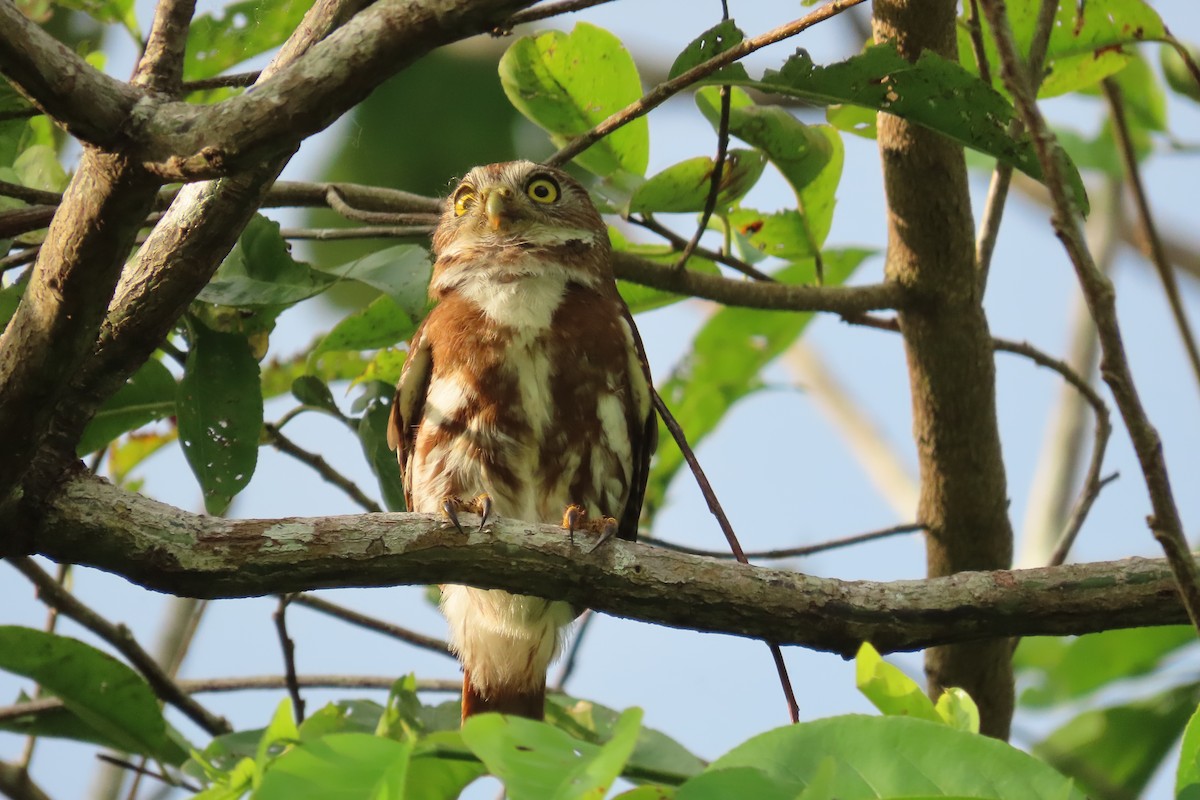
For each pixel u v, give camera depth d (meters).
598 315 10.67
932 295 10.87
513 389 10.37
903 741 5.73
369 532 7.71
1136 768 11.21
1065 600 7.73
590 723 10.71
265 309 9.94
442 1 5.89
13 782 10.09
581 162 11.27
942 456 11.27
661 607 7.90
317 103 5.96
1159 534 5.85
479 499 8.13
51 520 7.36
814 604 7.80
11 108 9.23
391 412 10.66
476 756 6.00
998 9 5.75
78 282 6.50
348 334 10.79
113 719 8.70
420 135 12.55
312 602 11.65
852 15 12.92
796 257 11.76
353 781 5.56
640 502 11.08
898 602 7.80
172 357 9.67
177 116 5.98
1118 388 5.71
